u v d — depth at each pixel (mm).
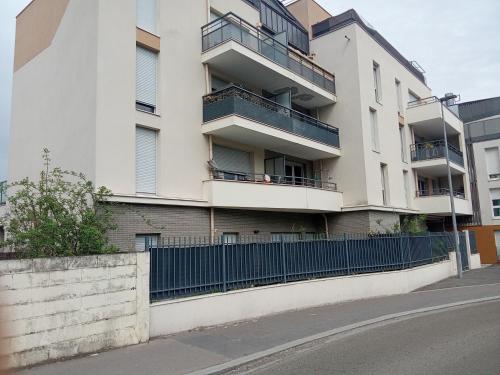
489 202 30984
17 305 6383
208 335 8500
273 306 10852
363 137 20953
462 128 31141
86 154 12586
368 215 20281
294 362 6906
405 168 25922
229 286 10086
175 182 14266
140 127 13656
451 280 19297
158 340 8055
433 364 6355
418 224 23406
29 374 6062
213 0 17250
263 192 16359
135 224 12695
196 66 15781
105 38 12797
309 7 24719
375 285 14336
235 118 14906
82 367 6406
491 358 6574
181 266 9148
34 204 8523
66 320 6867
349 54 21922
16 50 17891
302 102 21828
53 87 15031
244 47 15922
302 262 12273
